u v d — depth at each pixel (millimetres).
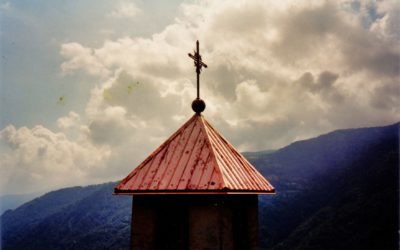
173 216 6855
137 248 6895
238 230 7188
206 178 6535
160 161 7234
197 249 6461
